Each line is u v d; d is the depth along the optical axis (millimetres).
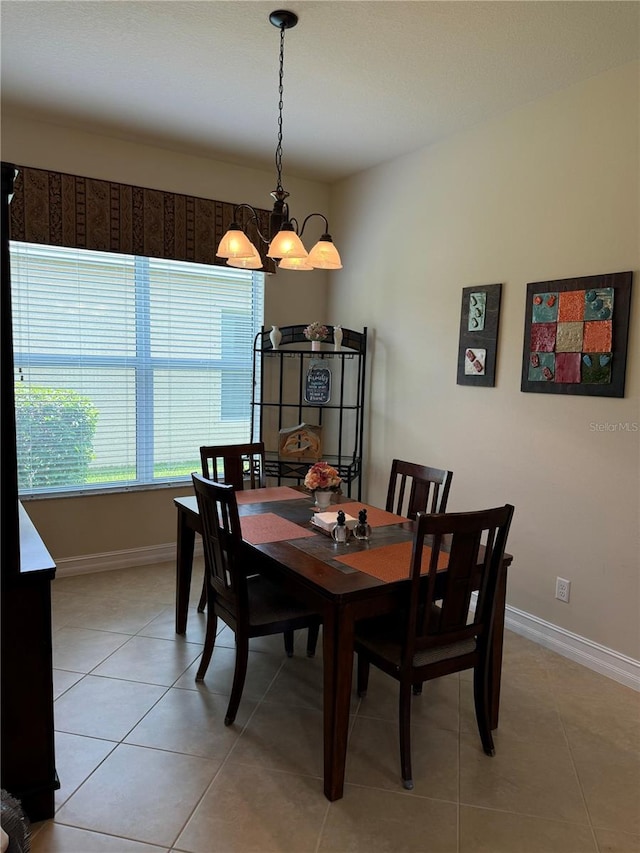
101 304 3625
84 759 2010
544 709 2391
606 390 2600
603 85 2574
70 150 3357
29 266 3355
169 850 1658
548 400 2865
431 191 3508
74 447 3627
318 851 1664
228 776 1947
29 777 1728
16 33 2334
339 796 1856
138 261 3732
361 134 3369
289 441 4027
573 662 2773
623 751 2135
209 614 2467
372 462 4090
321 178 4238
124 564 3830
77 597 3346
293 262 2498
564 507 2818
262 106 3016
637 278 2479
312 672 2625
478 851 1678
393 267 3828
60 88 2842
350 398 4281
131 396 3805
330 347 4301
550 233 2830
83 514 3666
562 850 1689
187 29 2291
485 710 2070
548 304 2824
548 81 2674
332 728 1820
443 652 1991
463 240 3305
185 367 4012
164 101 2977
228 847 1670
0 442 1594
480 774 1993
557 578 2859
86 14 2189
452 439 3432
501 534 1962
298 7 2123
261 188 4066
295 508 2771
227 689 2461
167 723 2219
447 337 3436
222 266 3982
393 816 1796
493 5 2080
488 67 2549
